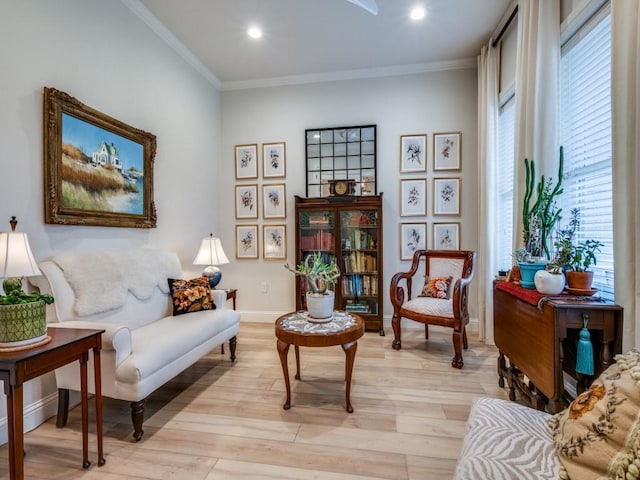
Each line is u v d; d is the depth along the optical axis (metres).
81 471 1.52
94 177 2.33
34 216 1.95
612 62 1.50
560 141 2.16
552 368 1.51
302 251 3.91
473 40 3.28
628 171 1.42
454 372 2.59
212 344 2.48
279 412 2.02
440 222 3.77
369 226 3.76
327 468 1.53
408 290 3.41
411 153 3.81
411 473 1.49
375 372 2.59
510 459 0.98
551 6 2.13
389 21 2.98
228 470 1.52
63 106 2.09
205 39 3.25
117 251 2.47
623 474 0.79
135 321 2.37
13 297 1.38
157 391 2.31
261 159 4.15
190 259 3.58
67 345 1.42
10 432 1.22
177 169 3.36
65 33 2.14
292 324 2.14
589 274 1.65
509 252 3.17
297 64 3.74
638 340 1.36
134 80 2.76
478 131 3.51
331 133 3.98
